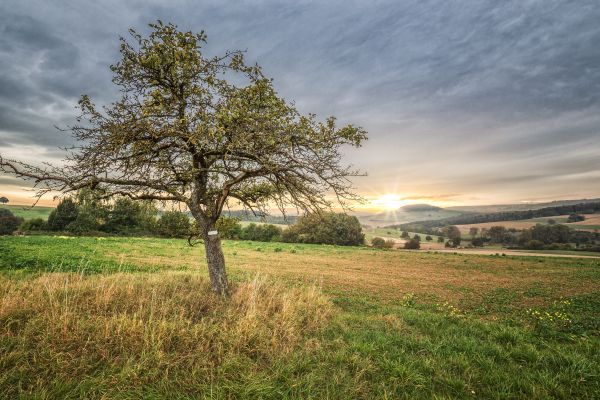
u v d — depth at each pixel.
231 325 6.23
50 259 15.95
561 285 20.11
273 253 36.12
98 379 4.19
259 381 4.41
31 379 4.15
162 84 7.93
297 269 23.00
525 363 5.64
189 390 4.28
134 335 5.17
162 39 7.38
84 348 4.82
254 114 7.11
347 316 8.34
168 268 17.69
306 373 4.84
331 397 4.20
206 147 7.51
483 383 4.83
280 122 7.35
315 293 9.86
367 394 4.39
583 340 7.15
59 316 5.61
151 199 8.30
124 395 3.99
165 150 7.89
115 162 6.93
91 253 20.86
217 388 4.21
